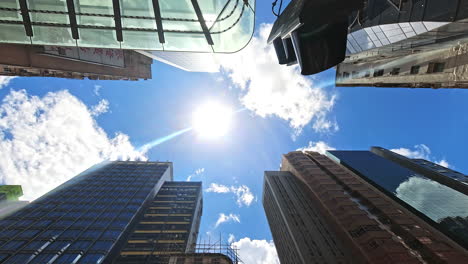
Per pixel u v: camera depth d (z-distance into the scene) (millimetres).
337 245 42938
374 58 30219
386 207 44906
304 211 56250
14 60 16188
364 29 16062
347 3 5910
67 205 57125
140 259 44562
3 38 9672
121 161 94062
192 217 62844
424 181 59312
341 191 53812
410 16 11766
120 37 10641
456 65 20703
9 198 71438
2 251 38375
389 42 19109
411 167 80500
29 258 37281
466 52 19625
